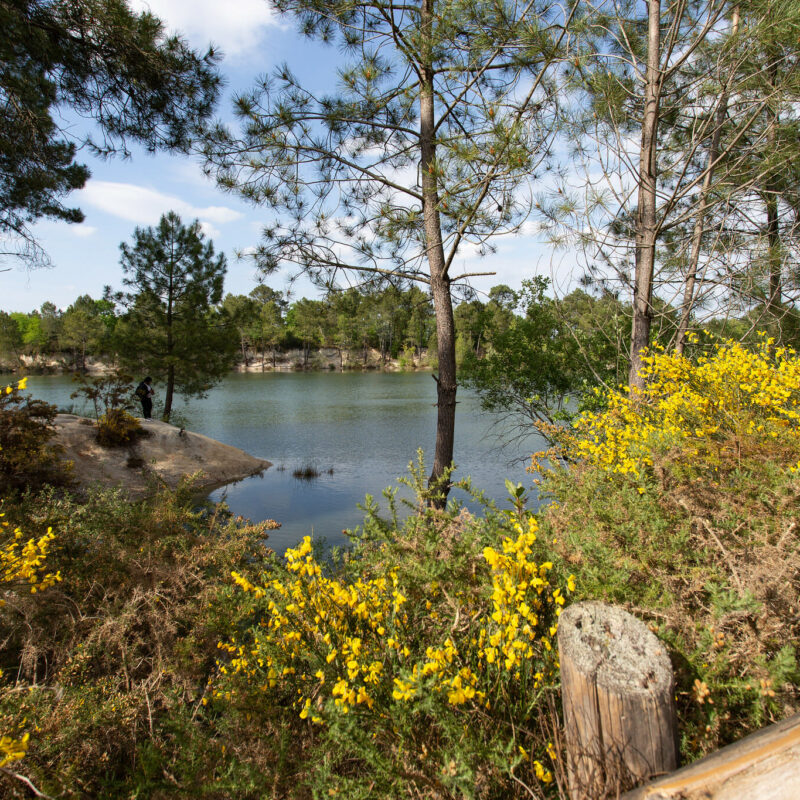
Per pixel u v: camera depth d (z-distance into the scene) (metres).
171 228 20.53
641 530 2.50
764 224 7.64
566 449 4.99
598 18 6.73
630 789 1.30
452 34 6.13
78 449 13.34
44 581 3.04
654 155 7.00
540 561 2.22
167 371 20.45
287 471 15.05
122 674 2.79
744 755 1.02
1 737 1.89
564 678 1.47
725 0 6.00
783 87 6.11
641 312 7.20
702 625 1.91
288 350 82.31
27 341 74.81
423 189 6.95
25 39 7.62
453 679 1.67
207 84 8.96
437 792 1.63
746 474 3.11
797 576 2.13
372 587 2.35
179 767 2.08
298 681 2.28
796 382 4.25
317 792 1.80
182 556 3.70
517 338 12.16
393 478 13.79
